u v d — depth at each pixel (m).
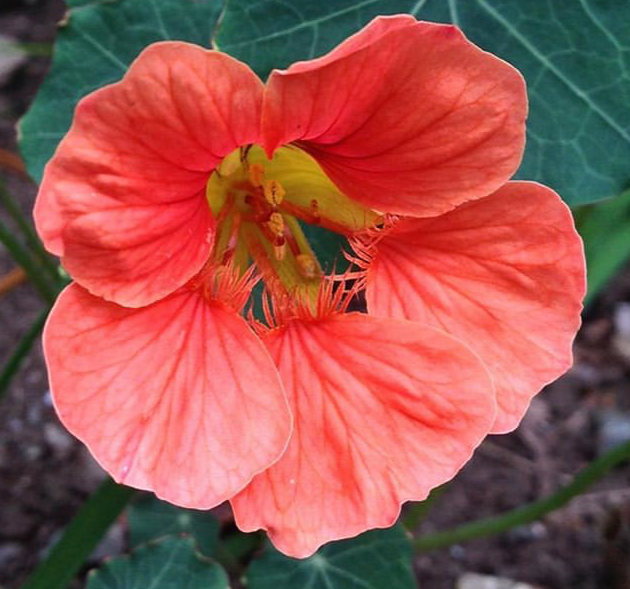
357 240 0.13
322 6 0.12
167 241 0.11
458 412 0.11
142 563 0.14
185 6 0.13
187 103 0.10
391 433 0.12
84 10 0.13
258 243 0.13
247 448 0.11
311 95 0.11
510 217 0.12
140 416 0.11
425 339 0.12
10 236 0.18
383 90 0.11
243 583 0.15
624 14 0.12
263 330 0.12
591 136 0.12
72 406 0.10
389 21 0.10
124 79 0.10
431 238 0.12
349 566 0.15
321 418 0.12
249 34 0.12
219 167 0.13
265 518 0.11
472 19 0.12
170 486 0.11
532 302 0.12
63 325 0.11
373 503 0.11
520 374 0.12
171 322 0.11
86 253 0.10
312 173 0.13
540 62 0.12
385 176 0.12
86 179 0.10
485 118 0.11
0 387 0.17
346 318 0.12
